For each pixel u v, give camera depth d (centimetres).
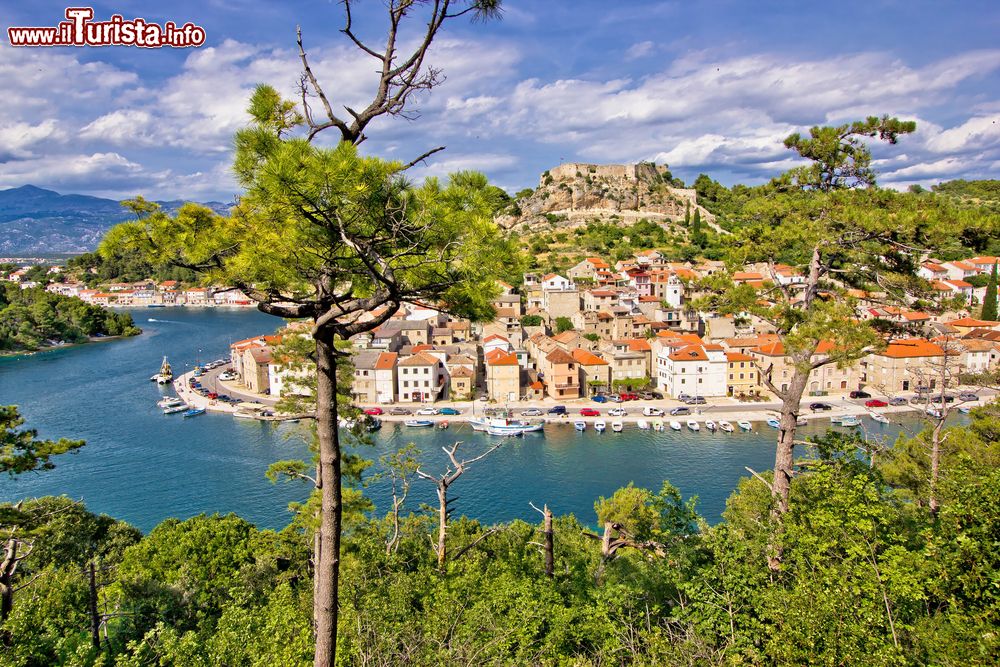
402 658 1961
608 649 1786
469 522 4344
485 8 1339
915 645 1324
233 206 1434
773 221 2881
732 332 12812
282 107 1395
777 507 2336
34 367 13725
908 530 1828
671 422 8844
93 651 2402
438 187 1276
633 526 3216
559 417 9281
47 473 7150
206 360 14375
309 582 3466
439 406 9981
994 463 2878
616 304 13875
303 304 1518
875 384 10275
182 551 3841
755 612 1652
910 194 2431
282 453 7856
